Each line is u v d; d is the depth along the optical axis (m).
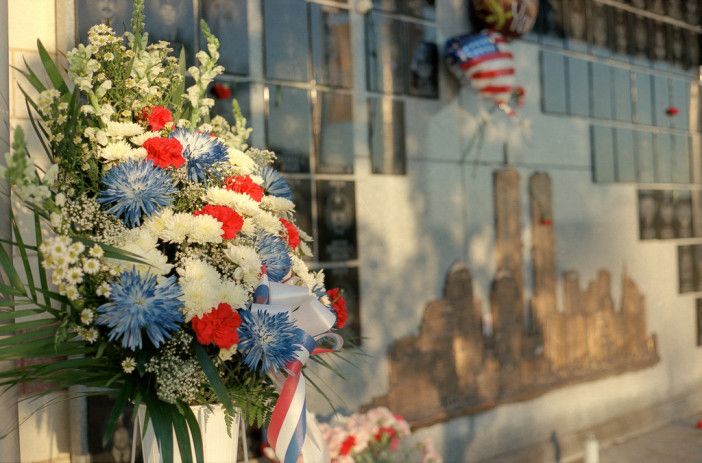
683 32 6.36
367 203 4.10
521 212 4.93
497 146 4.80
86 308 1.95
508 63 4.47
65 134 2.12
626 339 5.66
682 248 6.22
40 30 2.90
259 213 2.22
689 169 6.36
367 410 4.02
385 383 4.12
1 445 2.24
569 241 5.25
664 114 6.13
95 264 1.89
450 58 4.44
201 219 2.03
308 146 3.83
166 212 2.05
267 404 2.18
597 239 5.47
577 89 5.37
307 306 2.16
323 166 3.90
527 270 4.96
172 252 2.10
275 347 1.99
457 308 4.52
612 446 5.38
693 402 6.20
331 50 3.96
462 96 4.60
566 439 5.08
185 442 1.91
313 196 3.85
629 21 5.85
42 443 2.89
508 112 4.58
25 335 1.99
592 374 5.33
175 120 2.43
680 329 6.14
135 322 1.85
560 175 5.21
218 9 3.48
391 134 4.23
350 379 3.95
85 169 2.14
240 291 2.01
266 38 3.67
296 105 3.79
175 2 3.30
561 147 5.23
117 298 1.86
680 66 6.31
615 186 5.65
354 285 4.01
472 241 4.63
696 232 6.37
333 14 3.97
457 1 4.59
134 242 1.97
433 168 4.43
